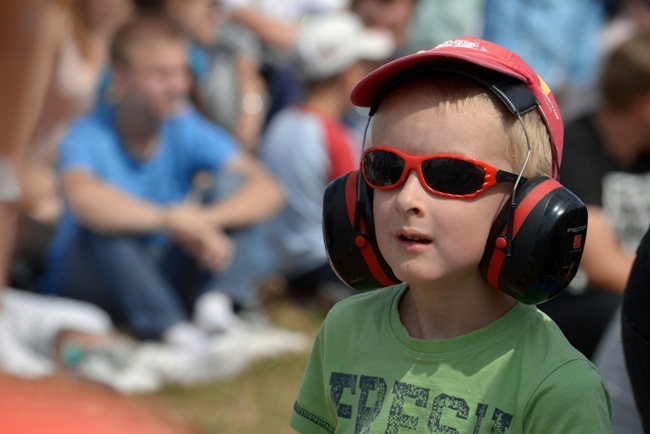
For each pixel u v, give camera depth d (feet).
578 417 8.40
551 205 8.53
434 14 34.86
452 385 8.92
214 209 27.14
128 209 25.44
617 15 35.81
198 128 27.96
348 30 31.60
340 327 9.94
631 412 14.10
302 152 30.89
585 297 20.62
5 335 23.50
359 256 9.45
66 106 26.71
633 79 20.72
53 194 26.17
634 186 21.42
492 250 8.70
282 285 32.81
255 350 26.89
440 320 9.24
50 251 25.90
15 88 13.57
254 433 22.24
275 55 34.50
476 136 8.55
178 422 3.67
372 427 9.14
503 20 34.91
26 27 13.32
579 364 8.69
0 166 16.56
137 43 26.12
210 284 26.86
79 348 24.00
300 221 31.27
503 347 8.94
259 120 34.22
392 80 9.00
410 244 8.70
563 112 34.99
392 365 9.32
